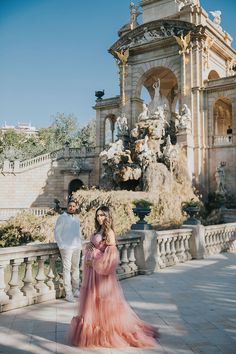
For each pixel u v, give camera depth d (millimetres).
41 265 9281
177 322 7531
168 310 8375
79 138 83688
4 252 8117
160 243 14031
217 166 38625
